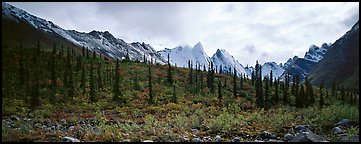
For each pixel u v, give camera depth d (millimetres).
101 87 51438
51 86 48750
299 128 14172
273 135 13211
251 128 15266
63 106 37438
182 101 45656
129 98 45000
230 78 77812
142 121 22797
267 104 43281
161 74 70938
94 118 25797
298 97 47938
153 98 45188
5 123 20578
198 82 67188
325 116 16422
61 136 13453
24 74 53438
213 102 45250
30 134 13719
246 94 56750
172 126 17719
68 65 66750
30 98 38625
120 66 77750
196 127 16625
